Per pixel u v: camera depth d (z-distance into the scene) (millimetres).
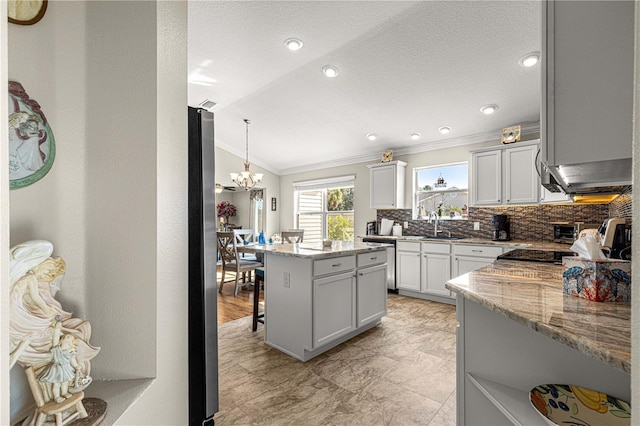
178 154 1086
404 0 2322
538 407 930
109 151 976
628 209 2096
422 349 2613
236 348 2658
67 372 731
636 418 336
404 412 1774
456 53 2795
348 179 5828
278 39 2844
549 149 897
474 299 1075
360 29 2658
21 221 875
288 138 5406
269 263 2725
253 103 4316
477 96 3387
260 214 8039
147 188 984
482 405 1202
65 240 929
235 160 6375
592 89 841
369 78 3348
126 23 995
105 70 978
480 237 4273
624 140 805
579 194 2418
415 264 4266
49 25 919
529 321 833
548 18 904
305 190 6664
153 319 979
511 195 3680
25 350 696
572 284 1060
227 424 1669
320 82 3582
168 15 1045
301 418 1721
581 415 919
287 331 2547
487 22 2424
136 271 980
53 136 917
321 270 2447
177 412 1070
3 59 416
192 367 1367
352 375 2182
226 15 2545
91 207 958
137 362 975
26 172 880
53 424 716
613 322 800
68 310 930
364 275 2908
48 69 915
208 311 1398
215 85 3770
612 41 819
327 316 2498
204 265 1387
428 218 4723
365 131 4633
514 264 1800
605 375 980
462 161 4418
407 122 4160
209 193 1422
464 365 1247
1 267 412
